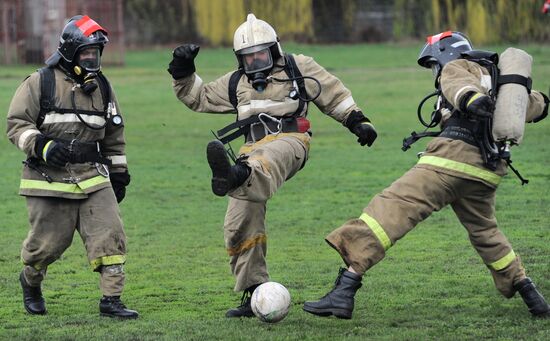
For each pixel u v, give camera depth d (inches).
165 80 3356.3
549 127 2039.9
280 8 4628.4
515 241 1064.8
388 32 4726.9
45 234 776.9
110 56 4003.4
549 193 1374.3
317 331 711.7
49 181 765.9
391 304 804.0
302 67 773.3
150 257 1056.2
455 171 705.0
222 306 825.5
